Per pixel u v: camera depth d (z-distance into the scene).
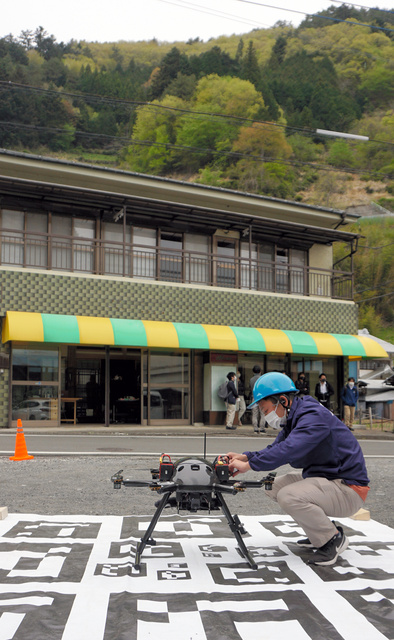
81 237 18.69
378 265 82.12
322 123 104.31
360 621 3.04
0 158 17.36
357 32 120.75
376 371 30.55
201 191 20.22
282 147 95.38
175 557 4.15
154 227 20.12
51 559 4.04
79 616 3.07
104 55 127.88
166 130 97.38
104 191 18.72
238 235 21.66
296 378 21.52
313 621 3.04
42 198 18.11
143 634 2.86
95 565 3.92
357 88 110.44
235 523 4.15
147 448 12.66
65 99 99.75
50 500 6.63
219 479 3.95
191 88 102.88
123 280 18.62
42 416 17.55
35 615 3.07
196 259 20.86
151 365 19.25
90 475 8.49
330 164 100.06
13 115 96.00
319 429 4.02
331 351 21.09
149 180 19.41
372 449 14.38
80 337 17.12
